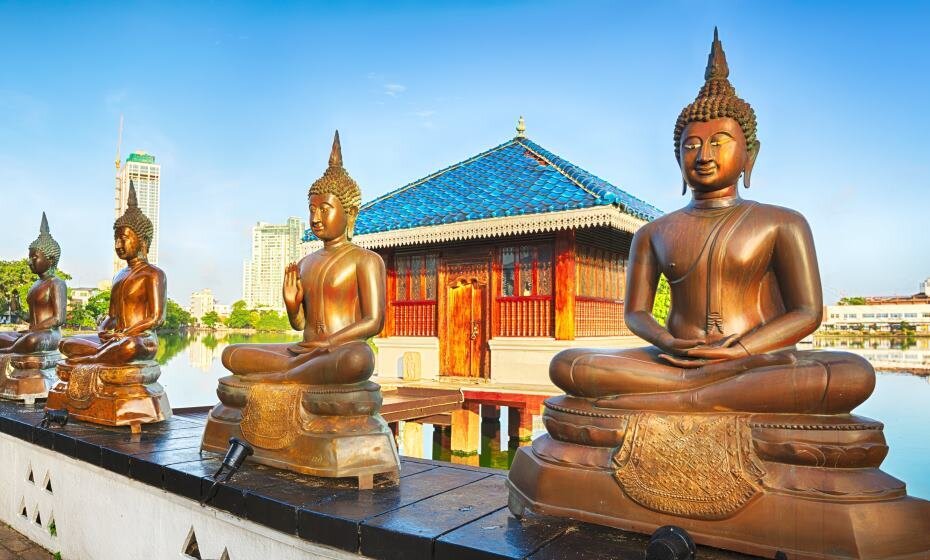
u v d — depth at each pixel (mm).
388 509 4891
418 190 17906
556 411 4488
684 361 4223
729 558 3758
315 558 4750
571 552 3938
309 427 5699
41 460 8008
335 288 6211
